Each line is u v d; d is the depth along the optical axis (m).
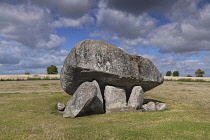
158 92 22.11
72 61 10.32
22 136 6.62
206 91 23.06
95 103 10.67
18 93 19.94
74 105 9.91
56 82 35.22
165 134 6.72
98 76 10.92
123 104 11.46
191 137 6.43
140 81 11.77
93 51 10.53
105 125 8.01
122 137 6.42
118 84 11.62
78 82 11.35
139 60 11.82
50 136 6.57
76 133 6.86
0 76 53.16
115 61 10.87
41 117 9.70
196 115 10.07
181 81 41.53
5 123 8.30
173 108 12.51
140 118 9.32
